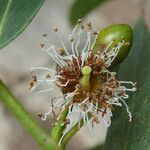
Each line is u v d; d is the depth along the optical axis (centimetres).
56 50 9
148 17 24
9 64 23
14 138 22
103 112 8
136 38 10
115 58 9
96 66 9
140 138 8
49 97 22
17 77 23
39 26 24
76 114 8
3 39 8
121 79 10
